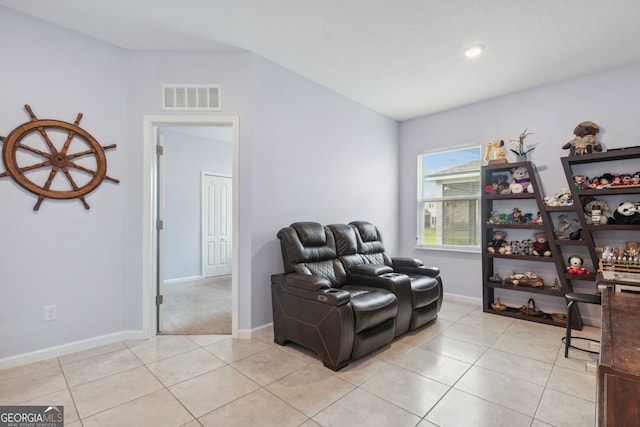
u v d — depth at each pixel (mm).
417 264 3494
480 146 4008
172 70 2854
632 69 3008
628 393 668
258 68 2951
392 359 2430
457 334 2967
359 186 4113
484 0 2158
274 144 3098
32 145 2375
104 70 2697
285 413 1744
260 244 2969
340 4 2223
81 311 2574
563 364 2354
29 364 2311
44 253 2418
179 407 1791
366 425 1650
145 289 2803
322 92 3594
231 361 2375
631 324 1051
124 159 2775
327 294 2256
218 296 4430
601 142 3150
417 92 3744
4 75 2277
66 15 2354
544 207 3234
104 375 2148
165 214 5363
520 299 3686
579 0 2139
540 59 2951
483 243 3689
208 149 5980
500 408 1808
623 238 3020
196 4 2225
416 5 2227
